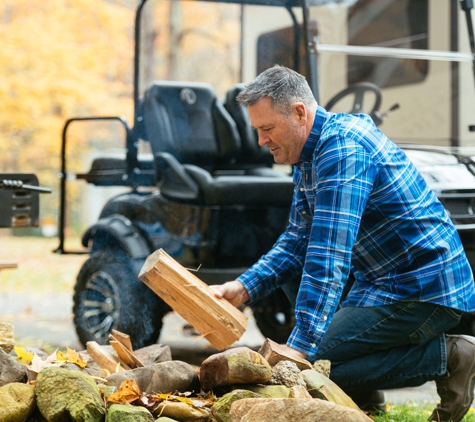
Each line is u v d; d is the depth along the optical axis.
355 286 2.82
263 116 2.54
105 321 4.84
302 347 2.45
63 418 2.02
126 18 12.65
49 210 17.38
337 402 2.35
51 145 14.19
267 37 5.56
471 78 4.59
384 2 4.57
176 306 2.56
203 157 5.26
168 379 2.38
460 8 4.59
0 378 2.25
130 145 5.27
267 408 2.05
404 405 3.54
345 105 4.60
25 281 10.54
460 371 2.81
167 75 13.15
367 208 2.61
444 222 2.70
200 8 13.02
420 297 2.64
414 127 4.70
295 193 2.84
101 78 12.73
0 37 12.15
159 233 4.84
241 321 2.56
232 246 4.65
